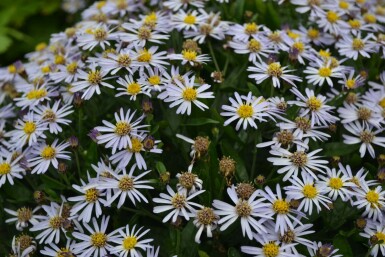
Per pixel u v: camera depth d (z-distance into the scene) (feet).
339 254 1.53
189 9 2.04
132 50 1.80
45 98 1.77
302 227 1.51
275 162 1.59
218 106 1.77
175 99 1.63
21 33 2.89
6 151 1.74
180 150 1.72
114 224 1.62
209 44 1.86
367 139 1.70
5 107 1.89
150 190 1.69
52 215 1.62
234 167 1.57
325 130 1.74
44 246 1.63
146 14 2.09
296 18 2.07
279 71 1.72
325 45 2.02
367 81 1.90
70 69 1.80
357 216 1.61
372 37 1.91
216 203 1.51
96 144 1.65
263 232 1.50
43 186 1.71
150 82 1.68
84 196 1.58
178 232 1.51
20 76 2.00
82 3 2.71
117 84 1.78
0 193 1.78
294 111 1.70
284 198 1.58
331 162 1.65
